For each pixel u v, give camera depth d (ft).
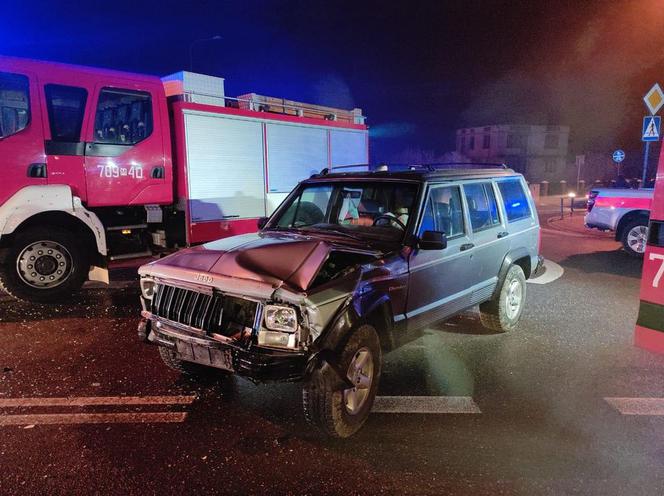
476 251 16.63
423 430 12.13
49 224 22.21
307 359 10.59
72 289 22.62
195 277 11.57
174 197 27.12
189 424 12.28
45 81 21.38
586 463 10.77
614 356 16.99
